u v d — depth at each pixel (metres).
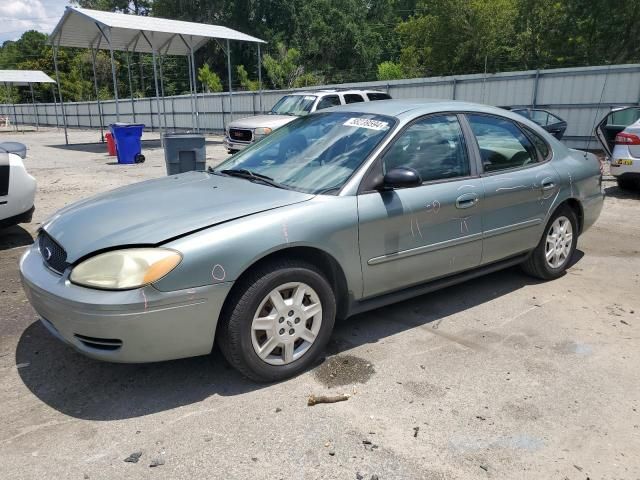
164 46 24.22
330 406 2.87
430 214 3.62
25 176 5.76
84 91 53.06
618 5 27.30
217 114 30.14
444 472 2.38
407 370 3.25
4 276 5.02
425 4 32.47
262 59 48.69
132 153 15.55
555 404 2.90
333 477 2.34
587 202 4.97
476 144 4.05
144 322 2.65
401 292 3.72
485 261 4.14
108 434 2.64
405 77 37.22
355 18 53.44
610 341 3.67
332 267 3.27
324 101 13.25
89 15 17.78
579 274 5.09
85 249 2.80
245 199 3.20
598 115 17.94
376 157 3.46
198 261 2.72
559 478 2.35
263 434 2.63
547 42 30.44
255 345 2.98
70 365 3.32
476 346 3.58
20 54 69.00
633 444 2.57
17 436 2.62
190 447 2.54
